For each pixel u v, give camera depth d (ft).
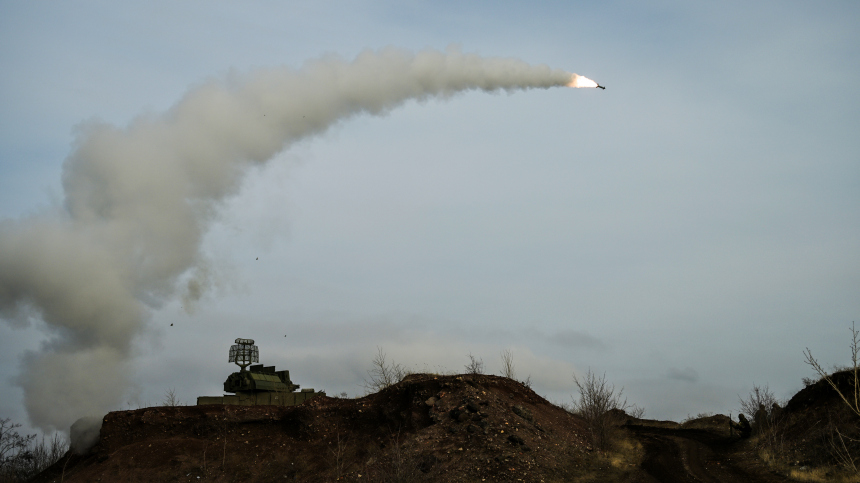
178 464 131.85
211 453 135.74
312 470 129.18
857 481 101.96
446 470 114.01
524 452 119.85
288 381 163.22
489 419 128.98
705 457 132.77
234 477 129.18
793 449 127.34
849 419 124.26
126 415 144.05
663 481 113.29
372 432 138.72
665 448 140.87
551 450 124.67
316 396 151.23
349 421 141.79
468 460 116.78
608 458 126.82
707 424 183.01
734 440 152.97
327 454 133.80
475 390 140.87
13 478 144.66
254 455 135.74
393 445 126.31
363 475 116.57
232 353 158.10
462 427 126.72
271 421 144.05
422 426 134.00
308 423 141.08
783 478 111.65
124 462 132.77
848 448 113.80
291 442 139.54
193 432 141.79
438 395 139.95
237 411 144.66
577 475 115.65
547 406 158.81
